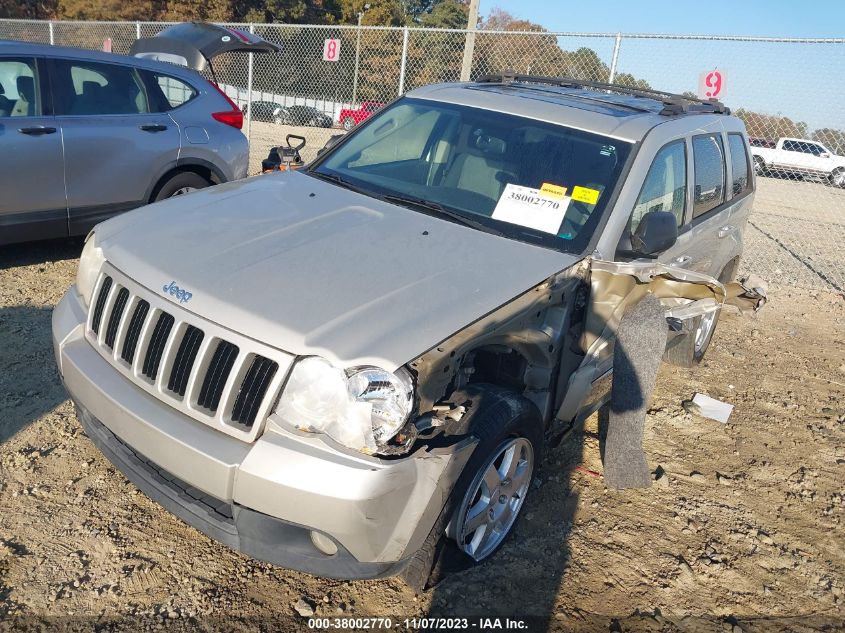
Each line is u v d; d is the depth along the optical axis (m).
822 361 6.40
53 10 39.12
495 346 2.99
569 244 3.39
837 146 8.73
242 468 2.33
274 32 17.50
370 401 2.32
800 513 4.00
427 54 14.66
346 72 19.08
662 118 4.23
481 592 3.05
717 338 6.68
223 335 2.48
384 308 2.59
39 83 5.66
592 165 3.70
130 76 6.23
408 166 4.00
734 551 3.58
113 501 3.29
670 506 3.86
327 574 2.47
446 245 3.16
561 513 3.65
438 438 2.60
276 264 2.82
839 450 4.76
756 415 5.14
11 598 2.71
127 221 3.28
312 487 2.27
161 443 2.49
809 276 9.52
